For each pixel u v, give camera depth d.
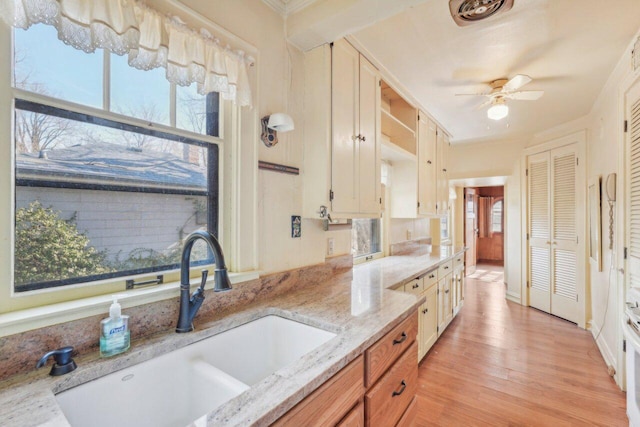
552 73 2.44
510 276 4.66
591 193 3.16
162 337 1.02
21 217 0.84
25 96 0.85
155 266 1.16
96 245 1.00
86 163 0.98
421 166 3.19
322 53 1.77
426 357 2.73
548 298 3.97
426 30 1.88
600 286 2.89
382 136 2.46
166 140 1.20
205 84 1.20
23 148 0.85
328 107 1.75
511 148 4.54
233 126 1.42
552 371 2.50
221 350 1.14
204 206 1.34
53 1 0.79
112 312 0.90
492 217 8.56
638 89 1.96
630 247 2.10
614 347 2.46
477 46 2.06
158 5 1.09
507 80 2.54
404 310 1.35
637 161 1.99
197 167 1.31
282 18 1.69
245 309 1.35
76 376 0.78
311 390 0.78
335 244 2.20
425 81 2.58
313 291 1.70
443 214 3.89
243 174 1.44
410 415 1.41
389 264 2.76
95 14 0.86
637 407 1.57
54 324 0.83
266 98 1.58
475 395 2.18
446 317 3.27
